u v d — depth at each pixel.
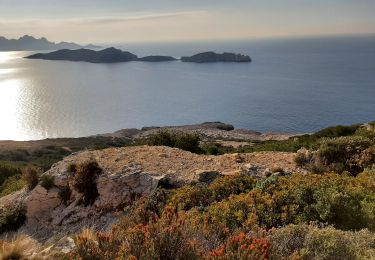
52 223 14.62
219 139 62.72
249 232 6.11
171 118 158.12
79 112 185.62
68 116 177.00
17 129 154.25
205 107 174.62
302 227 5.88
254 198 7.86
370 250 5.26
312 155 14.79
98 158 16.28
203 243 5.48
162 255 4.76
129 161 15.75
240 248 4.52
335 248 5.25
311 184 8.23
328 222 7.13
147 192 13.37
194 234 5.70
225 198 9.23
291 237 5.64
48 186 15.33
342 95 179.12
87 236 5.97
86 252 5.11
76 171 15.27
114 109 188.50
